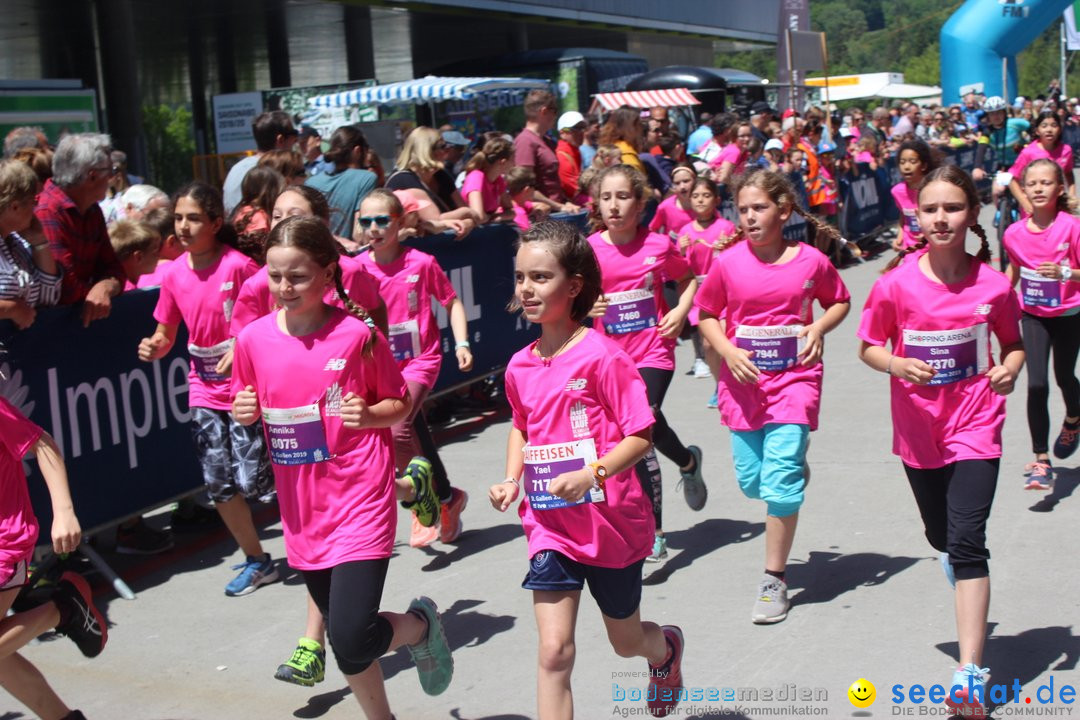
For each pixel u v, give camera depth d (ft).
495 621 15.24
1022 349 12.33
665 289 29.17
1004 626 13.98
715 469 21.83
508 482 10.72
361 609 10.95
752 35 111.75
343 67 91.66
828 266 14.69
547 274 10.18
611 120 33.47
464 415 27.84
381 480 11.43
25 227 14.80
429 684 12.17
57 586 11.75
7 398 15.90
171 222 20.22
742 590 15.75
